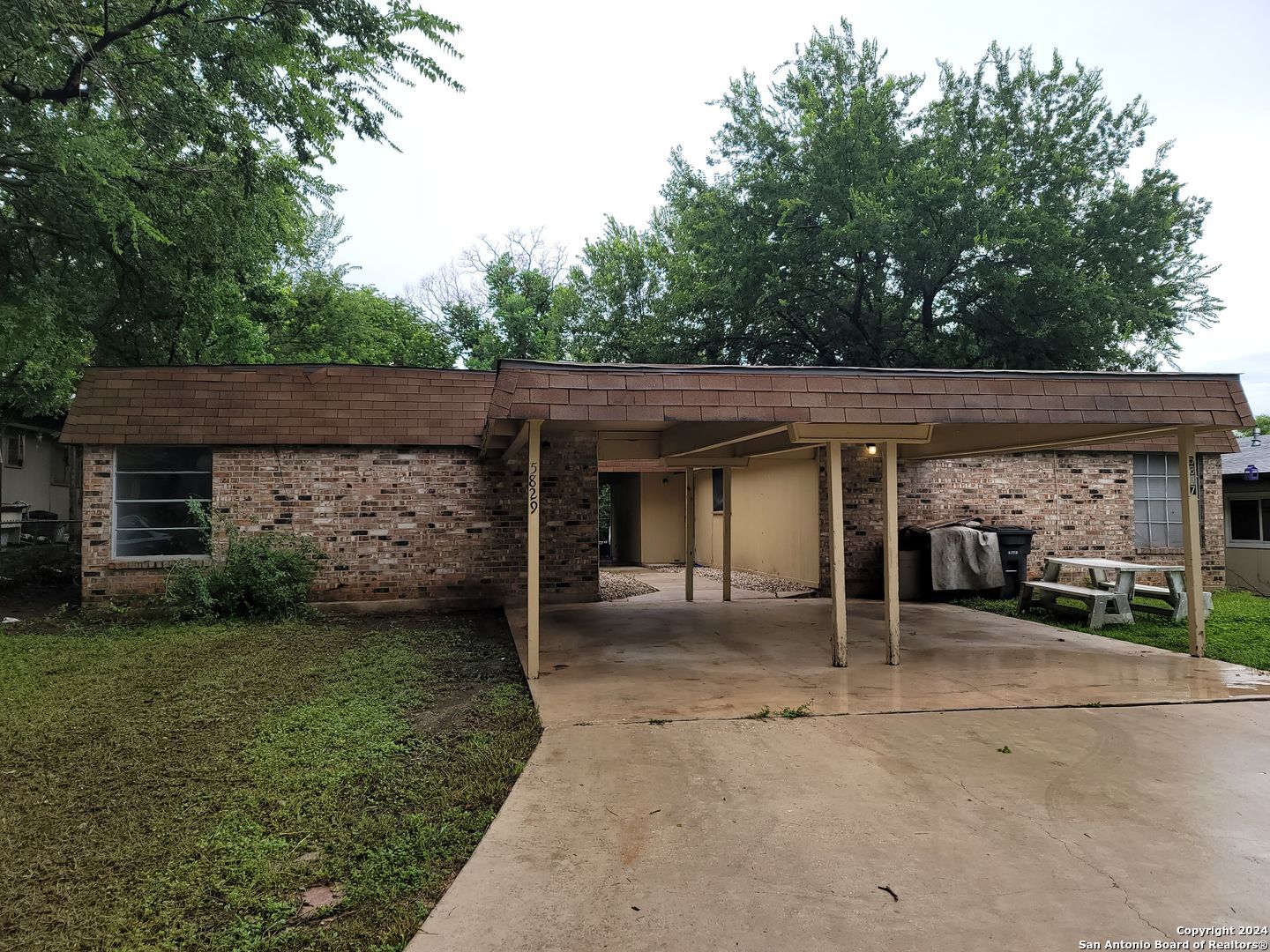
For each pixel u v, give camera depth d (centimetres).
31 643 773
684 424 912
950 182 1515
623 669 671
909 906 277
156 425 963
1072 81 1705
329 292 2075
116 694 580
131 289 1172
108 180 869
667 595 1216
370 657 711
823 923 266
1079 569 1212
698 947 252
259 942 264
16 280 996
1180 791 386
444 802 379
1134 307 1555
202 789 399
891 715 524
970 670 664
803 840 330
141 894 297
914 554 1140
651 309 2070
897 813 359
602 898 283
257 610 933
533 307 2895
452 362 2988
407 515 1042
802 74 1878
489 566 1065
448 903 282
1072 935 258
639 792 385
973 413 636
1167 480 1277
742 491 1638
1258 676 638
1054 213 1597
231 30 882
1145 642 802
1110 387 656
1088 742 464
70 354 1156
